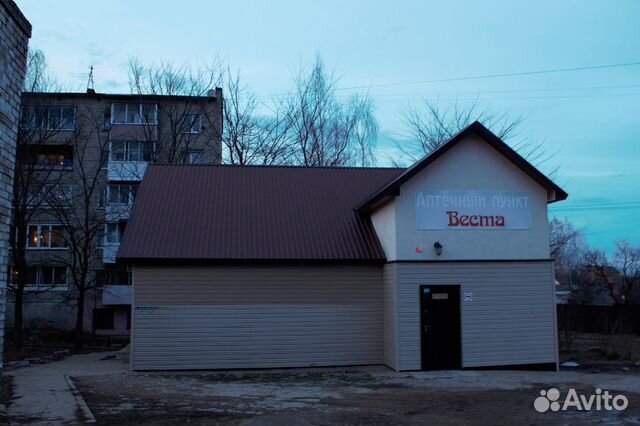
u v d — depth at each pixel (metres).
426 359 15.37
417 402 10.69
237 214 17.55
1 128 8.24
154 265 15.57
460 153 16.22
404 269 15.52
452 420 9.22
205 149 35.56
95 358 19.84
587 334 29.59
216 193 18.55
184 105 34.00
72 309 37.81
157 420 8.76
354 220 17.92
